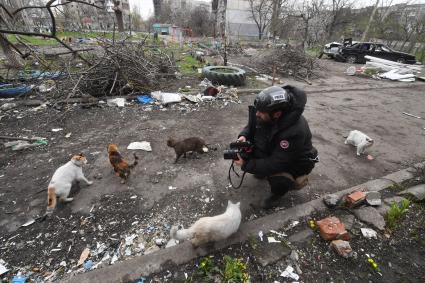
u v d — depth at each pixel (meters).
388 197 3.31
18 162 3.76
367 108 7.27
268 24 29.36
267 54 13.12
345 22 27.28
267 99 2.29
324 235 2.59
